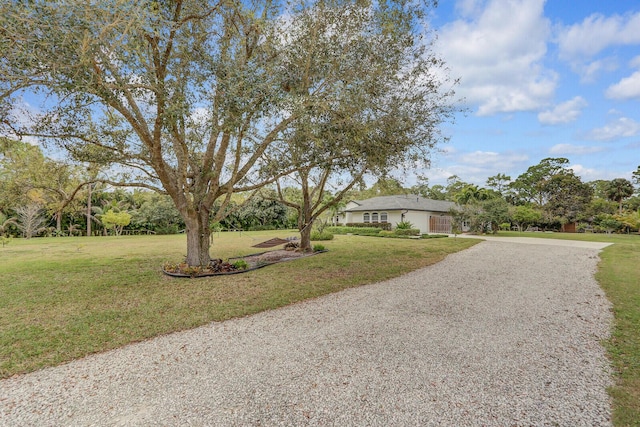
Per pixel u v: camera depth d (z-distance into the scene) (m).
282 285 7.86
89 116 7.31
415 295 6.87
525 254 13.52
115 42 4.86
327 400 2.96
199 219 9.62
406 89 8.28
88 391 3.17
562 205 34.88
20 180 9.26
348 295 6.93
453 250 14.82
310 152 8.73
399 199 29.80
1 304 6.24
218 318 5.45
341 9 7.55
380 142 7.91
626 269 9.66
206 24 7.29
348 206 31.14
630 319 5.14
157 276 8.92
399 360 3.77
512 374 3.42
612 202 36.56
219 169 9.21
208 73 6.62
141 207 30.95
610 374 3.40
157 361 3.84
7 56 4.40
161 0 6.07
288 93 7.01
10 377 3.50
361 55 7.62
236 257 13.17
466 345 4.20
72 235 28.53
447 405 2.87
